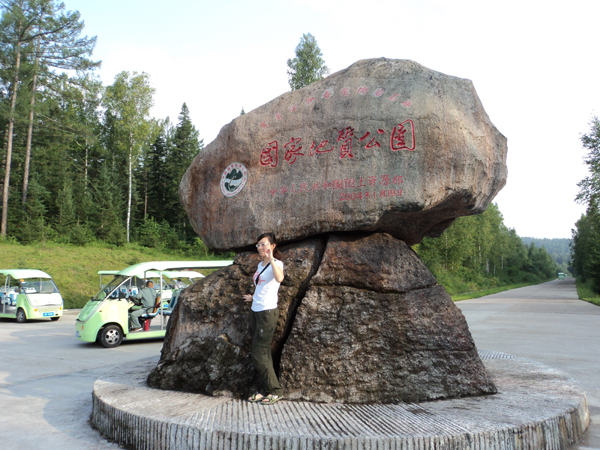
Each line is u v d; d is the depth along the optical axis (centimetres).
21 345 996
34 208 2989
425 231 561
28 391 580
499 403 394
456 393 414
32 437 405
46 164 3466
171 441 342
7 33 2762
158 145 4272
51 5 2847
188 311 506
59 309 1472
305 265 479
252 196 535
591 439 384
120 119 3494
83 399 539
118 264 2609
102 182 3572
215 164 579
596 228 3014
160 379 467
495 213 5559
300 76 2616
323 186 489
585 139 2333
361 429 326
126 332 987
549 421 350
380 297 447
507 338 992
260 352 400
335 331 432
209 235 574
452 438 312
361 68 511
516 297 2736
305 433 318
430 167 452
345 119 490
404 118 462
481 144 464
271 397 401
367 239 486
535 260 8956
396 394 406
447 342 436
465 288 3438
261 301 406
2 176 3108
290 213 505
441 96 465
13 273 1455
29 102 2888
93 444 386
